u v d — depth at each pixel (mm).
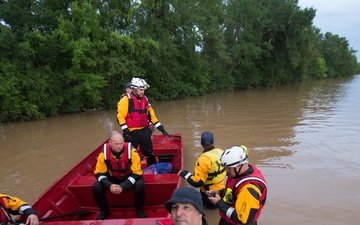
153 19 18156
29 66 12664
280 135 8414
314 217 3891
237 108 14547
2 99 11789
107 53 14914
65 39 13055
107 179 3438
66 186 3936
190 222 1518
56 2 14359
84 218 3773
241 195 2383
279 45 31484
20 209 2582
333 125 9633
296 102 16500
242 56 27609
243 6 26422
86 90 14336
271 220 3834
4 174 5832
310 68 45500
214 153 3703
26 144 8172
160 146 6258
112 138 3334
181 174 3797
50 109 13211
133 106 4820
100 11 15297
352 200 4336
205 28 21406
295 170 5578
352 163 5902
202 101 18359
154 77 18094
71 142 8297
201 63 21547
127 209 3916
